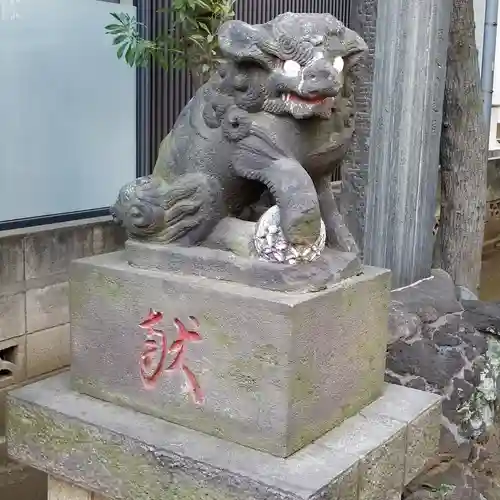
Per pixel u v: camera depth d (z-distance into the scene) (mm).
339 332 1875
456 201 4625
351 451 1795
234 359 1777
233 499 1674
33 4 3461
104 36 3803
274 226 1804
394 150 3971
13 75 3438
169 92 4090
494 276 7223
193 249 1951
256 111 1839
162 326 1908
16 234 3424
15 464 3465
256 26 1774
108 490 1919
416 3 3803
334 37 1787
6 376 3502
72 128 3754
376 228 4074
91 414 1975
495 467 3393
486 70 5520
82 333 2084
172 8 3199
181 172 2002
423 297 3988
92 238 3822
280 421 1725
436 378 3434
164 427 1901
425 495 3090
